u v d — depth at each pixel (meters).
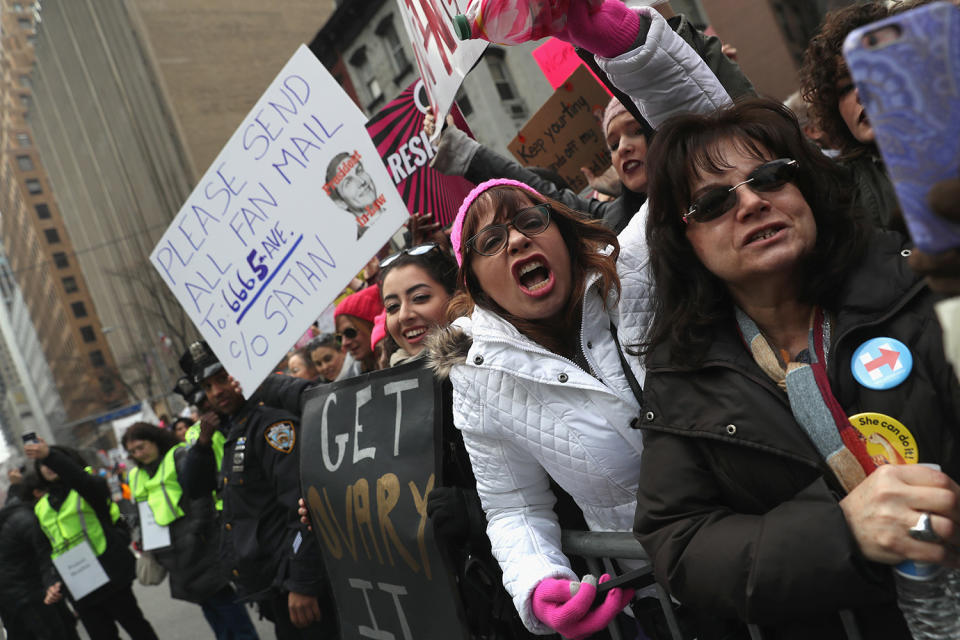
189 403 4.27
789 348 1.22
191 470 4.14
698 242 1.21
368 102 20.98
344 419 2.28
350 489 2.20
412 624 2.03
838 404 1.11
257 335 2.85
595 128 3.47
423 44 1.84
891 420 1.04
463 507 1.80
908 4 1.52
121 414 56.78
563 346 1.62
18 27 93.12
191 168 39.75
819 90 1.71
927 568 0.97
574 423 1.54
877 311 1.09
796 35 5.97
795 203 1.15
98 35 46.66
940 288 0.58
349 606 2.33
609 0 1.50
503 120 14.95
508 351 1.57
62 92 62.59
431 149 2.57
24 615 6.26
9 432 124.00
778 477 1.15
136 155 48.94
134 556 5.62
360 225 2.50
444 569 1.86
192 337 44.53
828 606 1.02
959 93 0.50
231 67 41.59
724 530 1.13
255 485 3.23
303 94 2.56
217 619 4.74
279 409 3.17
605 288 1.55
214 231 2.92
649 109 1.62
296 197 2.64
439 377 1.82
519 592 1.58
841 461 1.08
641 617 1.68
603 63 1.55
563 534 1.72
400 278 2.28
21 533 6.21
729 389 1.18
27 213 89.00
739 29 6.40
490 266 1.57
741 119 1.22
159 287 46.41
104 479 5.62
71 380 82.62
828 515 1.02
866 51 0.52
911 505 0.93
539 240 1.55
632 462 1.53
